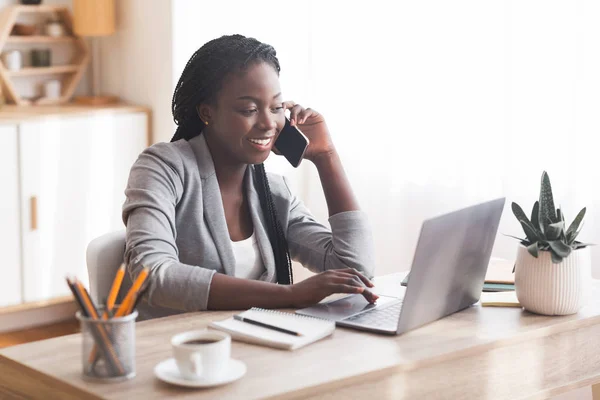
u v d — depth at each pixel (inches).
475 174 157.2
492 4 151.2
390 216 172.7
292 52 185.8
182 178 91.5
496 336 76.5
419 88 164.6
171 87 181.2
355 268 97.4
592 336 83.4
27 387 67.1
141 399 60.2
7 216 169.5
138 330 75.8
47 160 172.9
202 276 82.5
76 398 62.6
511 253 151.6
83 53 194.4
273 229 98.7
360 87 175.8
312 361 68.9
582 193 141.3
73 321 188.5
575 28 140.0
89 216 180.1
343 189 101.2
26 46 191.2
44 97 189.3
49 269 176.1
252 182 97.5
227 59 90.3
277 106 92.0
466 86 156.9
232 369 65.5
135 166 91.8
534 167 147.6
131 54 189.6
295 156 98.9
